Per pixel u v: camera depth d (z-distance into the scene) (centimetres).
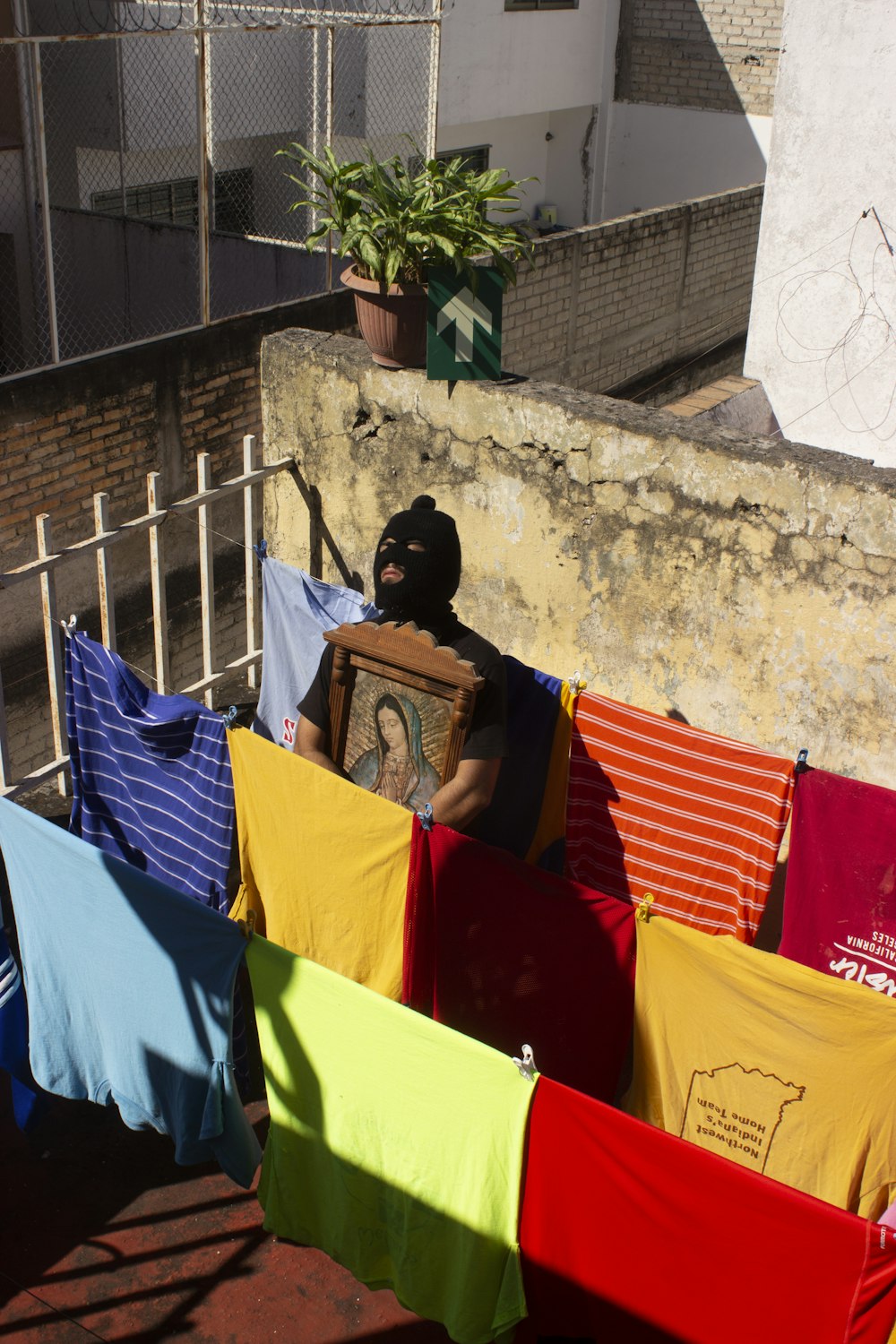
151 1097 365
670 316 1222
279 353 497
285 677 488
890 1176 318
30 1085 390
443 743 370
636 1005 334
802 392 734
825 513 383
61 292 1077
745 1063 324
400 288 448
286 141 1213
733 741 364
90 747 429
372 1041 290
